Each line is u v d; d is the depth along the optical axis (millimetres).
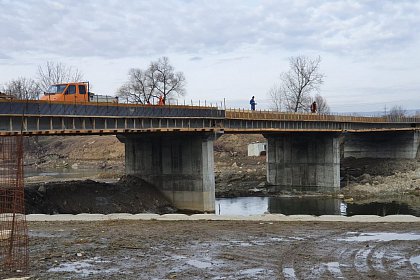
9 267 14555
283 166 76625
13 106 35875
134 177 58031
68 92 45719
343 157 96938
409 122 90875
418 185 70688
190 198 55438
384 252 16219
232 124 59031
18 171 14625
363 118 79438
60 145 127562
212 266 14602
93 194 50438
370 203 59094
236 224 22688
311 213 52594
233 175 84125
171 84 110875
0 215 20359
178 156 56312
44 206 44062
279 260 15234
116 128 44562
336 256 15680
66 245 17969
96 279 13203
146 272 13969
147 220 24703
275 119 63844
